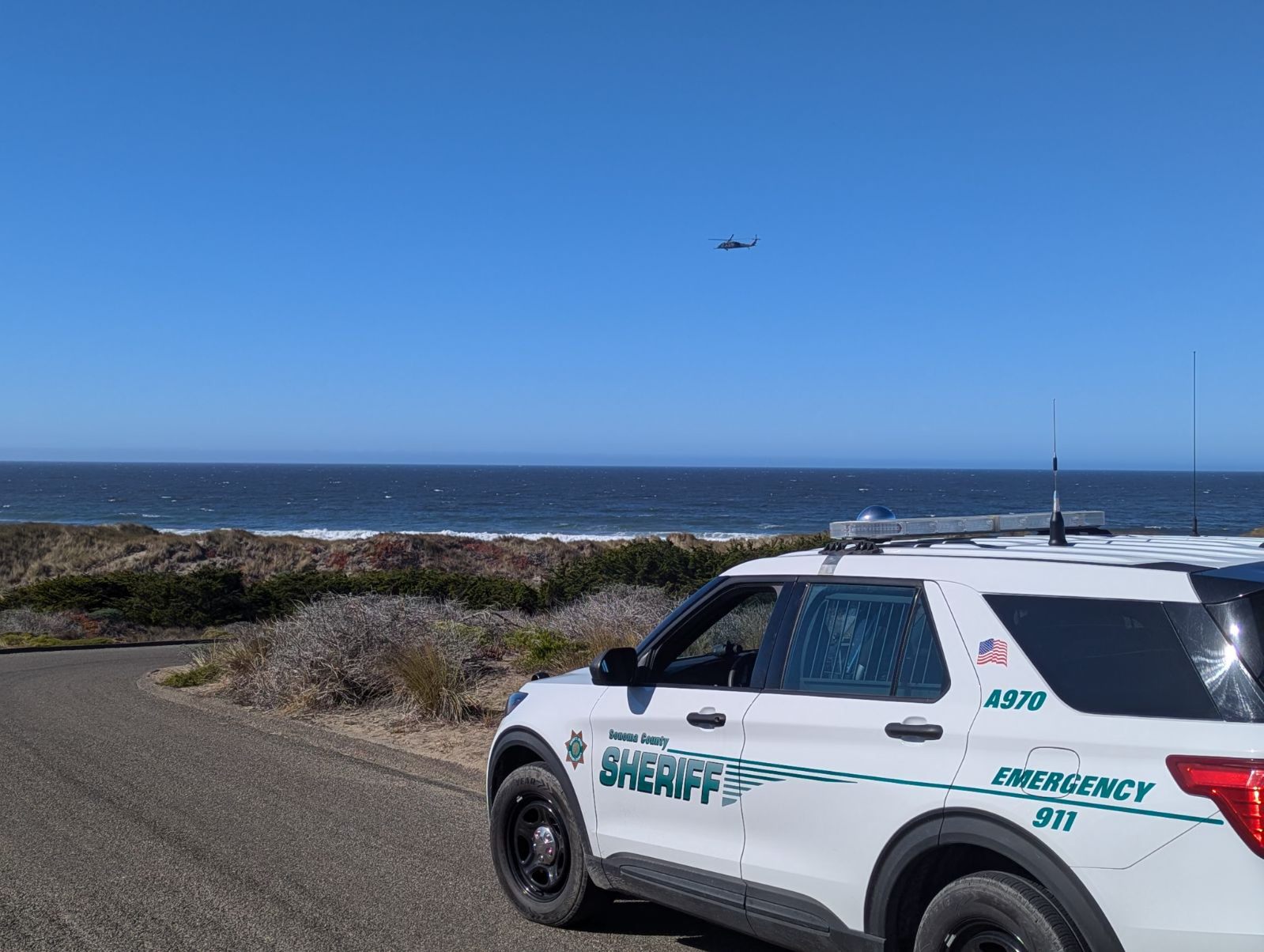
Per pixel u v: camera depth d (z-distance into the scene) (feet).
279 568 151.64
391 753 32.99
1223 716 11.30
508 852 19.27
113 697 45.60
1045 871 11.90
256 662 46.75
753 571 16.79
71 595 105.50
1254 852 10.69
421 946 17.67
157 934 17.99
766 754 14.99
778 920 14.65
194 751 33.27
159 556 155.74
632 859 16.85
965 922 12.72
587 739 17.74
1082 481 630.33
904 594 14.55
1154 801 11.31
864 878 13.62
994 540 16.21
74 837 23.72
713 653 20.38
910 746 13.43
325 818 25.44
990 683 13.07
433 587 96.43
